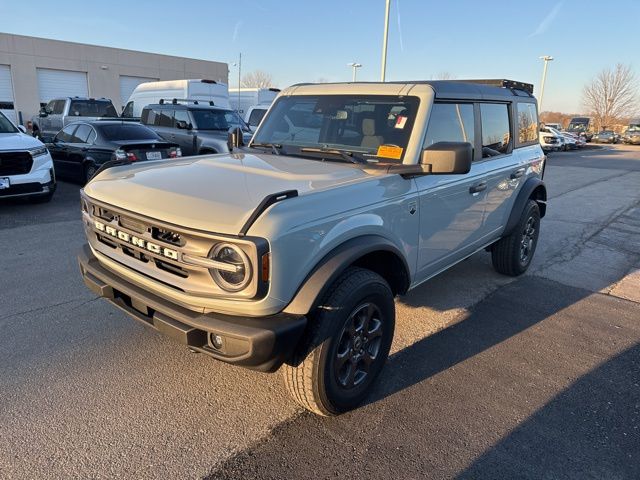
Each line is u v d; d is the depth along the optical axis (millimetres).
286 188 2709
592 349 3908
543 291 5160
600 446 2758
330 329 2619
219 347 2500
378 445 2695
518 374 3488
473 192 4078
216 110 12375
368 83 3859
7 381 3141
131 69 33375
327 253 2627
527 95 5398
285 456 2586
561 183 14719
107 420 2809
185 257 2463
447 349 3814
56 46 29609
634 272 5941
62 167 10734
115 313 4160
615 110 66938
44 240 6305
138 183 2910
